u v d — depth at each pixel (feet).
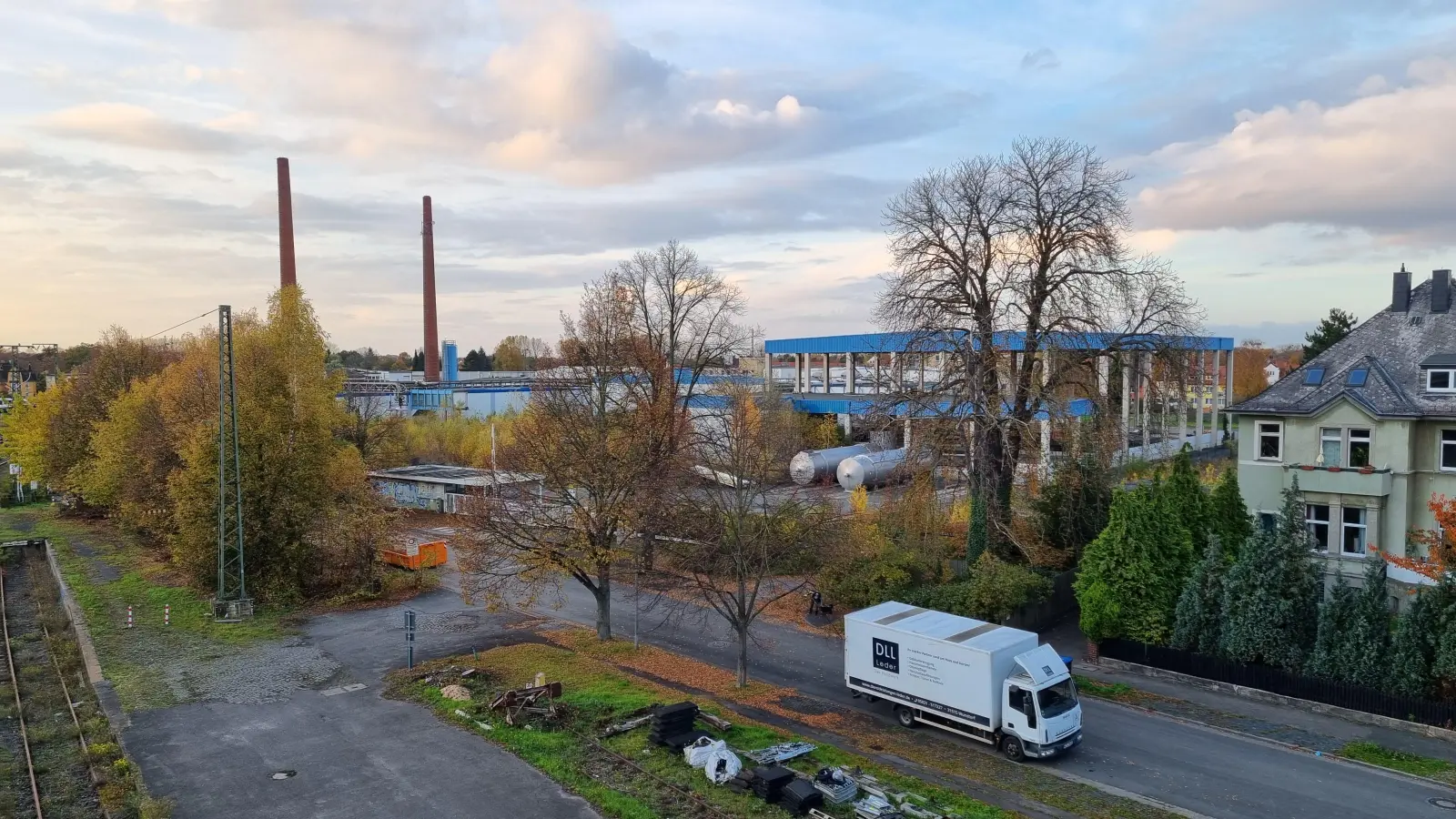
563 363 136.46
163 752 76.18
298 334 154.51
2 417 343.05
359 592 133.69
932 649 79.66
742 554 95.71
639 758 73.41
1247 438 120.57
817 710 87.45
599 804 65.41
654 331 153.99
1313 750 76.64
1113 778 71.46
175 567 155.22
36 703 91.56
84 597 135.33
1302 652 88.28
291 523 136.56
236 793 68.03
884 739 79.97
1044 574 121.39
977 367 117.60
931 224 123.75
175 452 162.50
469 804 65.87
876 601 113.09
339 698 90.27
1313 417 113.70
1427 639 80.48
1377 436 108.58
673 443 122.11
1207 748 77.51
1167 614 98.22
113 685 94.27
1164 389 124.67
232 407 128.57
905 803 64.59
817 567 118.83
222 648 108.88
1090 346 120.16
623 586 141.49
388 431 237.66
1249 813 65.36
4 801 67.82
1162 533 100.32
